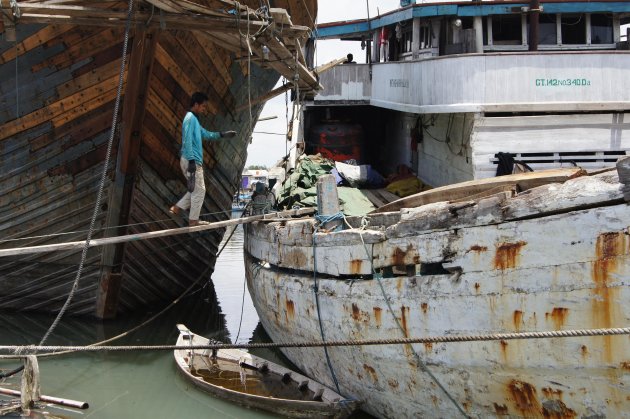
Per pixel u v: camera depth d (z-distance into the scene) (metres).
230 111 11.08
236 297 13.86
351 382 6.78
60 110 9.08
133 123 8.93
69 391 7.82
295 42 8.02
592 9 11.55
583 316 4.66
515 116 9.25
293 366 8.78
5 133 9.27
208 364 8.49
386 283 5.97
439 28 12.27
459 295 5.32
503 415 5.27
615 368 4.56
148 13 7.14
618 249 4.46
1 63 8.77
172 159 9.96
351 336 6.51
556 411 4.94
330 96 14.55
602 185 4.52
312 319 7.22
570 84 9.17
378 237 6.07
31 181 9.59
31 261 10.16
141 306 11.33
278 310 8.27
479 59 9.19
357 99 14.53
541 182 5.22
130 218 9.70
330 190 7.18
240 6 7.17
